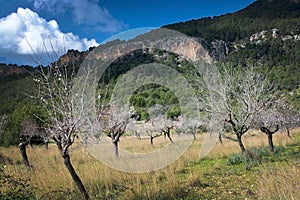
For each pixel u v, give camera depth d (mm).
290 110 19359
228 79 13695
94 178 8445
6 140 25500
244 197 7098
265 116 14766
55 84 6414
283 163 11266
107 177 8688
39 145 25906
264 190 6328
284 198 5527
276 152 14383
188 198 7250
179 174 10414
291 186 5855
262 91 14727
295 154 13500
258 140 20281
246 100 13273
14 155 18031
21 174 9633
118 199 6816
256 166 11414
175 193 7465
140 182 7785
